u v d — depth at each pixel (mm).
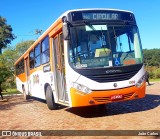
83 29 9562
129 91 9633
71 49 9367
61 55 10414
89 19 9719
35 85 15617
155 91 20062
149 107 11547
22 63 21188
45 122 9992
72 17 9555
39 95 14625
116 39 9812
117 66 9516
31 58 16734
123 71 9555
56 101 11539
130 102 13672
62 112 11938
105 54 9523
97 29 9703
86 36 9539
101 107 11648
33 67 16094
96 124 8844
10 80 44219
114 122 8914
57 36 10805
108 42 9695
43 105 15750
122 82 9492
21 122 10469
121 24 10078
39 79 14320
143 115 9750
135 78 9773
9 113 13352
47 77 12555
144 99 14633
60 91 11094
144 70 10148
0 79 22000
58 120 10148
